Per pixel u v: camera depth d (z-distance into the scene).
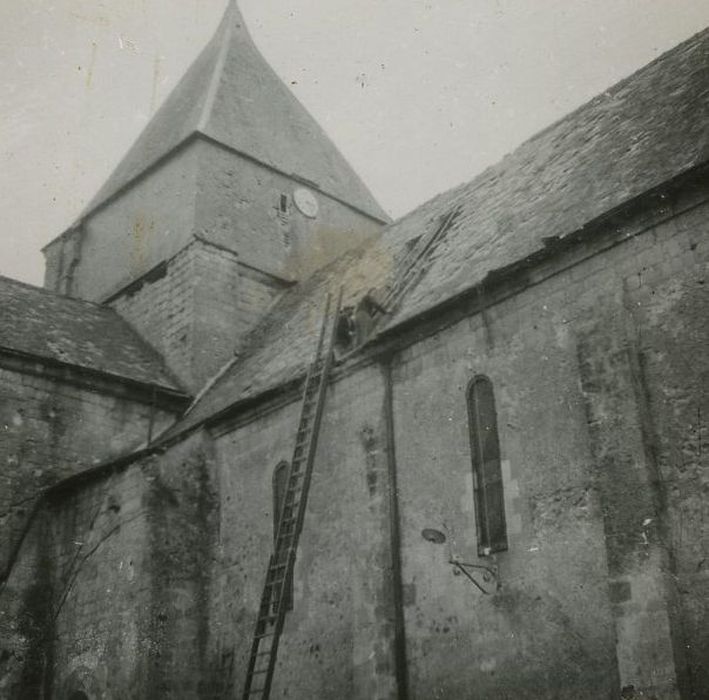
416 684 13.23
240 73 29.41
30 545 19.48
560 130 18.25
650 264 11.95
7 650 18.31
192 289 23.50
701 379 10.95
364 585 14.18
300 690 15.14
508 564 12.53
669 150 13.03
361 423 15.48
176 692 16.20
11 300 23.27
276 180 27.11
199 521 18.00
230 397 19.78
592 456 11.90
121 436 21.50
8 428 20.14
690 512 10.56
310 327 20.44
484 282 13.77
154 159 26.83
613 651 10.98
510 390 13.32
